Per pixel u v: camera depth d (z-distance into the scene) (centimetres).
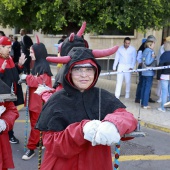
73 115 174
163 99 684
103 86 954
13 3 650
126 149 483
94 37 1345
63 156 170
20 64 462
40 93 259
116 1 662
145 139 533
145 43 716
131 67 773
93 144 153
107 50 184
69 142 163
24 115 653
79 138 158
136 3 673
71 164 179
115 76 1134
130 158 449
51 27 730
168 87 687
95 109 178
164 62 657
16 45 991
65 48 268
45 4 650
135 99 766
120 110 179
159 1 685
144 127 606
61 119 172
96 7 665
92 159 178
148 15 692
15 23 773
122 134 157
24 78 393
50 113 175
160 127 589
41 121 179
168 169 417
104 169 184
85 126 156
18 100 437
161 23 747
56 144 166
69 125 166
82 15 679
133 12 670
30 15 716
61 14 656
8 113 271
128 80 789
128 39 757
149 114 667
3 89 265
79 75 174
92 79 178
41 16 668
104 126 151
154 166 425
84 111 176
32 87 397
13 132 502
